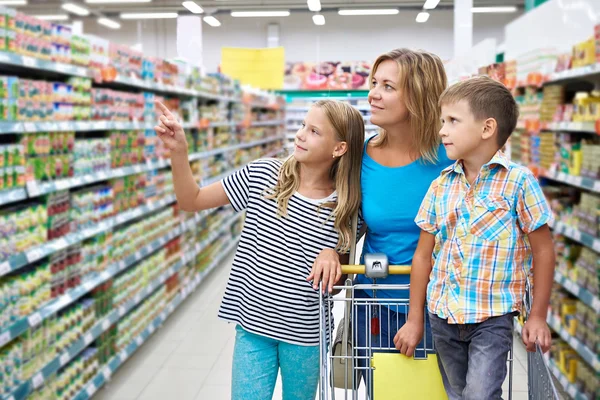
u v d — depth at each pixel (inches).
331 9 527.5
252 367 80.3
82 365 139.5
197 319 212.1
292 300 78.7
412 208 78.2
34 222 119.4
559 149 156.7
